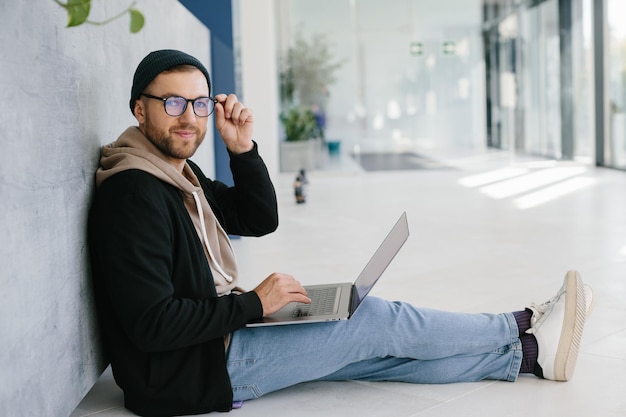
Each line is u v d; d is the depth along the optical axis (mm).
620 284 4773
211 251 2828
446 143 15398
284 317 2727
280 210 9094
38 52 2244
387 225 7633
